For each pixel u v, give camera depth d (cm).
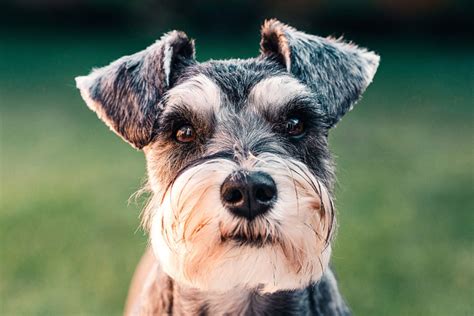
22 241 852
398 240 838
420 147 1279
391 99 1700
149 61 457
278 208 369
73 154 1251
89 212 938
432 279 745
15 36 2645
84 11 2820
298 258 383
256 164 377
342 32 2636
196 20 2681
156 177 433
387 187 1041
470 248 817
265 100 421
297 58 455
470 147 1271
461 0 2533
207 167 379
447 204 963
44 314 695
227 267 382
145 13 2725
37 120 1511
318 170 431
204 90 421
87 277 768
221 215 369
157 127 439
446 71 2041
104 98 468
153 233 419
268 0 2594
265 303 434
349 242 824
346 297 711
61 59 2202
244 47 2330
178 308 445
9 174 1124
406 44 2520
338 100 464
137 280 541
